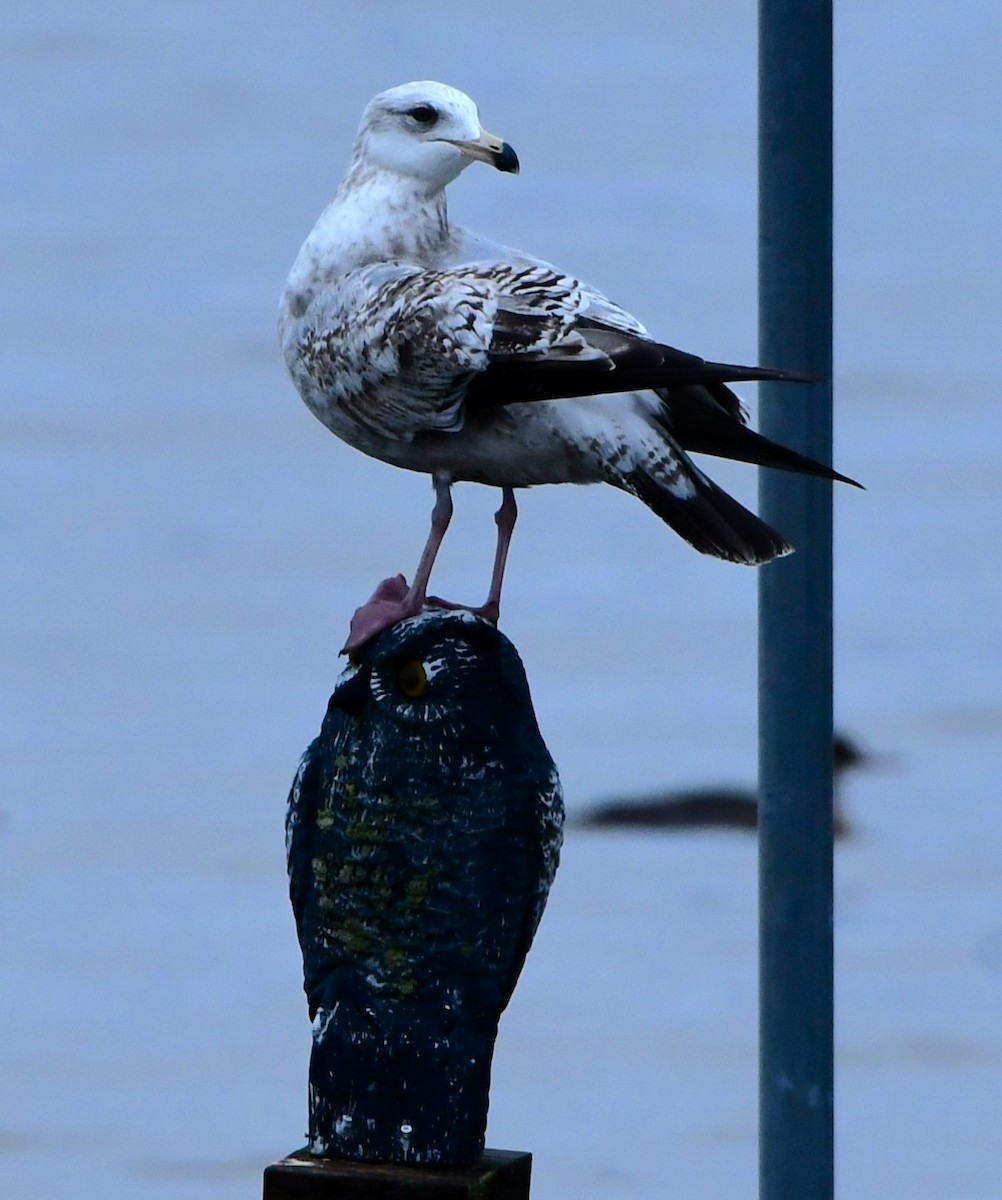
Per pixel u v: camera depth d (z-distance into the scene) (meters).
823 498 11.62
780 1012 11.29
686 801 42.62
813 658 11.41
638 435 11.53
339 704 10.63
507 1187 10.56
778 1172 11.27
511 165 12.30
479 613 11.64
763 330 11.67
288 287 12.48
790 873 11.30
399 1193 10.30
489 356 11.52
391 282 12.04
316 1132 10.59
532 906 10.57
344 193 12.55
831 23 11.57
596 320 11.72
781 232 11.59
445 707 10.41
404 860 10.45
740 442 11.26
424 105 12.39
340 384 12.05
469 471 11.95
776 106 11.58
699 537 11.43
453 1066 10.41
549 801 10.52
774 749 11.37
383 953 10.48
